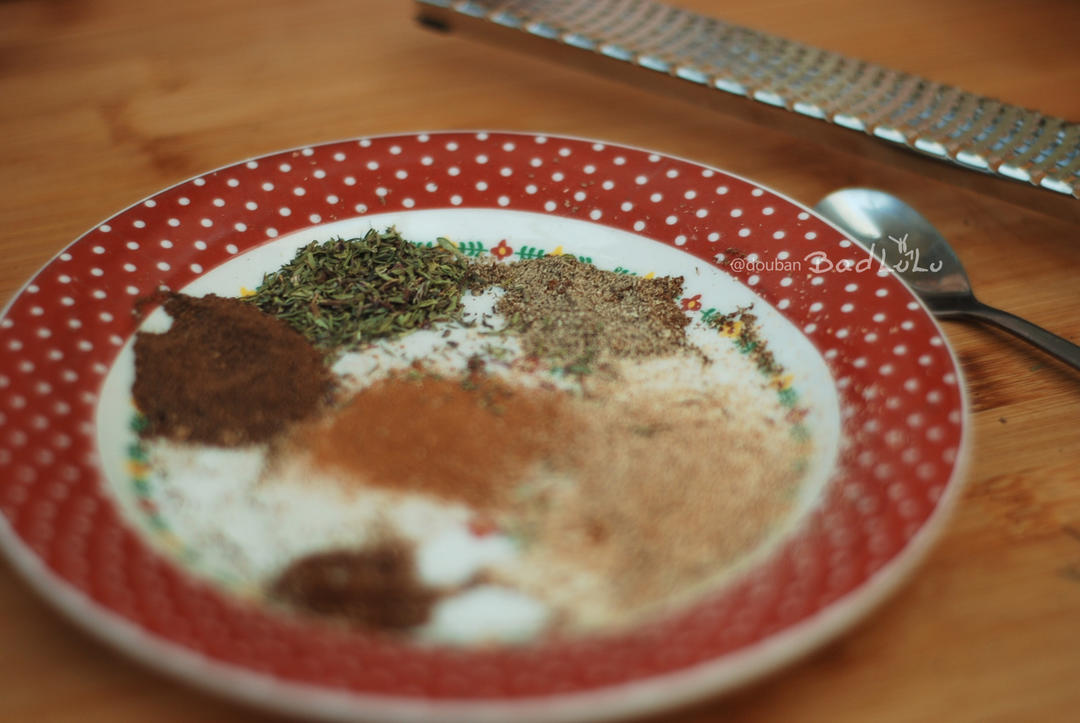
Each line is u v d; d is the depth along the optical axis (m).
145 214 0.29
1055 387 0.27
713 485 0.24
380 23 0.40
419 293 0.29
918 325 0.26
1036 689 0.21
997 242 0.31
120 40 0.38
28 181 0.32
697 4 0.41
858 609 0.21
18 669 0.21
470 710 0.19
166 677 0.21
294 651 0.20
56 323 0.26
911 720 0.21
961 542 0.24
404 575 0.23
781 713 0.21
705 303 0.29
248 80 0.37
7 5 0.40
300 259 0.30
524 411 0.26
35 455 0.23
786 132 0.32
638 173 0.31
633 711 0.19
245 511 0.24
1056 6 0.40
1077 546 0.23
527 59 0.38
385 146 0.31
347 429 0.26
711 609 0.21
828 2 0.41
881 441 0.24
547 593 0.22
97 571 0.21
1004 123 0.31
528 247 0.30
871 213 0.31
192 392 0.26
